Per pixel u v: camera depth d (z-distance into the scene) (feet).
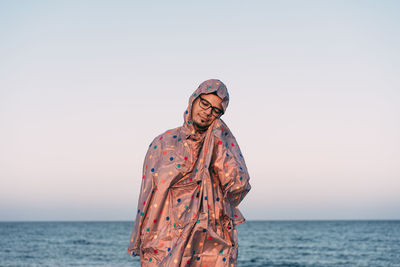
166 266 7.06
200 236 7.27
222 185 7.50
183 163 7.51
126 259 128.77
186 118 7.70
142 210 7.47
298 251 156.97
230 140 7.79
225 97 7.48
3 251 153.17
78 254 143.74
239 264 117.80
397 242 196.44
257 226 444.55
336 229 350.43
